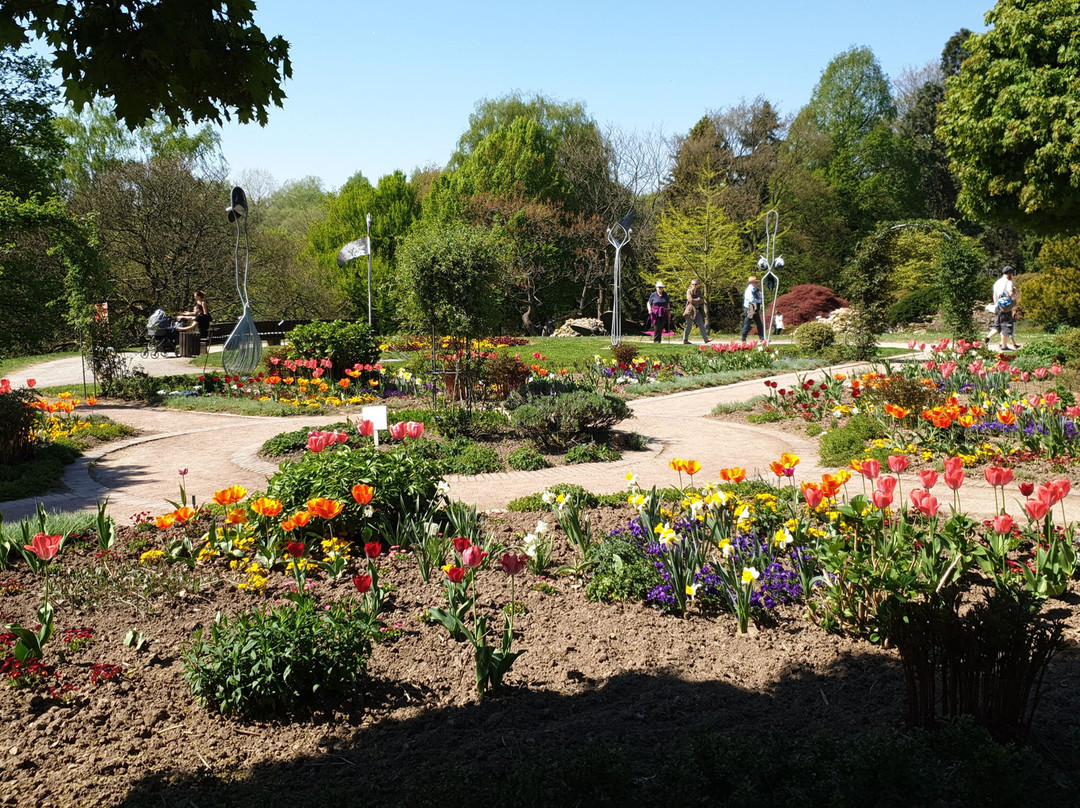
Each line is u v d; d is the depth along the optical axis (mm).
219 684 3924
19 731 3756
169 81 4227
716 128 46656
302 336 17359
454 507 6402
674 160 46281
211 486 9148
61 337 30953
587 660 4492
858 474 8906
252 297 38469
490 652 4070
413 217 47219
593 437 11117
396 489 6395
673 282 40812
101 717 3885
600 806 2857
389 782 3246
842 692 3990
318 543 6172
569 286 43656
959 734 2930
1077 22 18484
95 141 37750
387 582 5531
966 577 5336
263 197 65000
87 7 3887
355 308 43844
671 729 3646
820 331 21844
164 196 33125
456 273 11711
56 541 4496
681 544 5461
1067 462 8508
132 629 4734
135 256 33406
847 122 56156
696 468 5707
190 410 15336
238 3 4219
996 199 21031
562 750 3389
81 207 32094
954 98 21656
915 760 2803
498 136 43594
